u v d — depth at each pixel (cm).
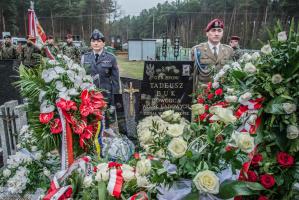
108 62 630
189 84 508
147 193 219
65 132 300
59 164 367
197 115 276
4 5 4597
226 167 215
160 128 256
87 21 6294
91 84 324
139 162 215
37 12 5828
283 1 3638
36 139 327
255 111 251
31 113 314
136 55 3447
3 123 527
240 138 202
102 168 237
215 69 539
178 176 211
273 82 236
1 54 1230
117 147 348
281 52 241
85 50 1631
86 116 311
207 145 214
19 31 5388
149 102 510
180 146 205
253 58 308
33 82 305
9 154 534
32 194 379
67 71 309
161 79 505
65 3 6025
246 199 247
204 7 6209
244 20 4647
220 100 414
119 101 611
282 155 244
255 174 242
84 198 234
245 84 256
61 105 292
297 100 239
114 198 225
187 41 5412
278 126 245
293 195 260
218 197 202
